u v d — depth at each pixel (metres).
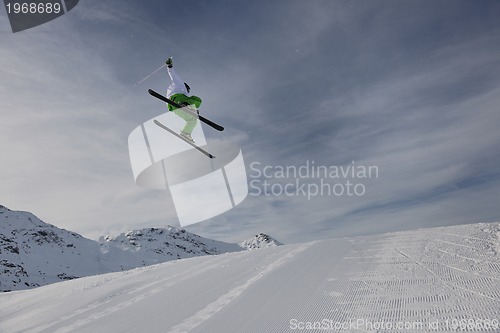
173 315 4.95
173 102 8.35
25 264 140.00
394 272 4.97
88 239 199.62
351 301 4.17
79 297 8.00
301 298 4.58
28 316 7.28
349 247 7.27
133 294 7.03
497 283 3.92
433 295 3.91
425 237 6.87
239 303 4.87
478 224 7.17
